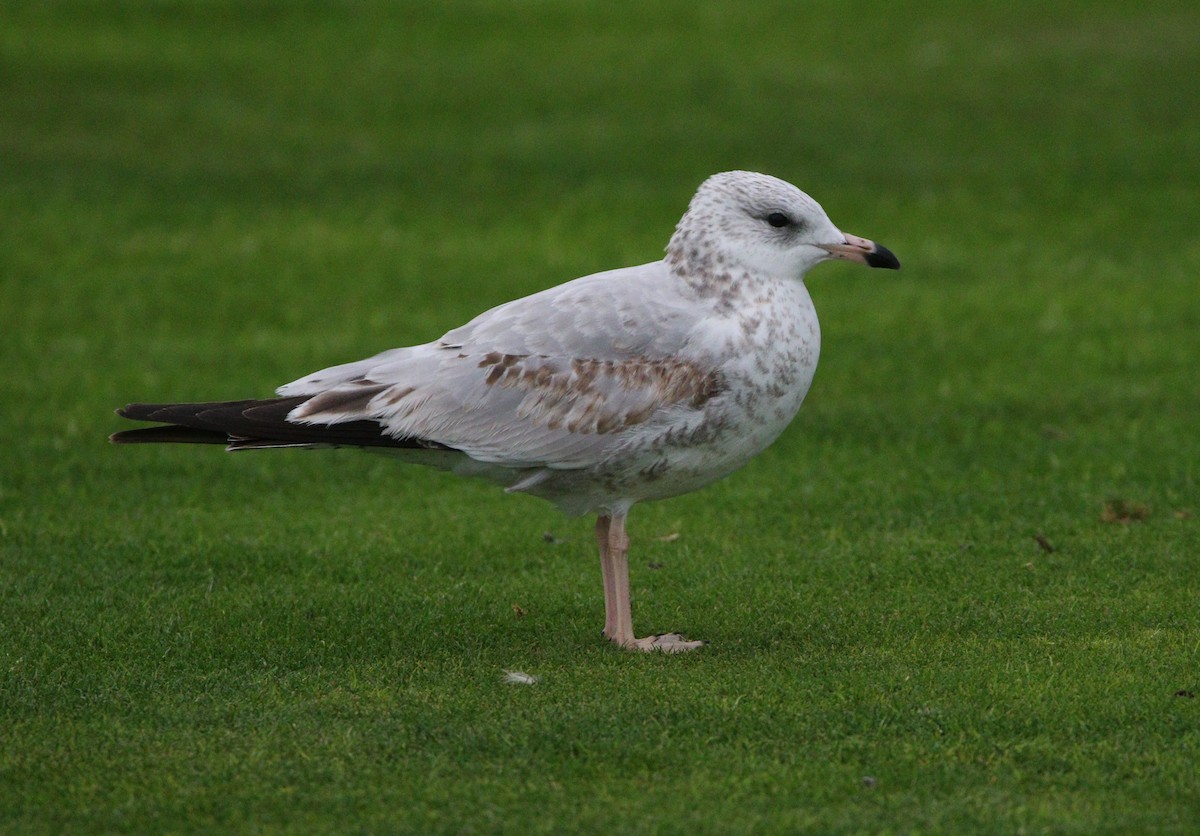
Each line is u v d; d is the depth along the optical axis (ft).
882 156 92.27
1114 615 33.04
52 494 44.37
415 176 89.51
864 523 41.32
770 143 94.89
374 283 71.31
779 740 26.30
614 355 30.89
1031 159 91.40
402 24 125.18
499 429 30.91
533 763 25.48
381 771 25.20
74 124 97.19
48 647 31.48
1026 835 22.81
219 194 85.76
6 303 67.15
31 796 24.35
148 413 31.27
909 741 26.21
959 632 32.45
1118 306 66.08
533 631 33.30
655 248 76.84
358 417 31.04
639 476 31.45
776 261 31.53
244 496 44.91
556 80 109.40
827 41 119.65
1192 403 52.39
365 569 37.93
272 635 32.78
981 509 41.98
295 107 102.89
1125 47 115.14
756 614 34.22
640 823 23.36
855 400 54.24
